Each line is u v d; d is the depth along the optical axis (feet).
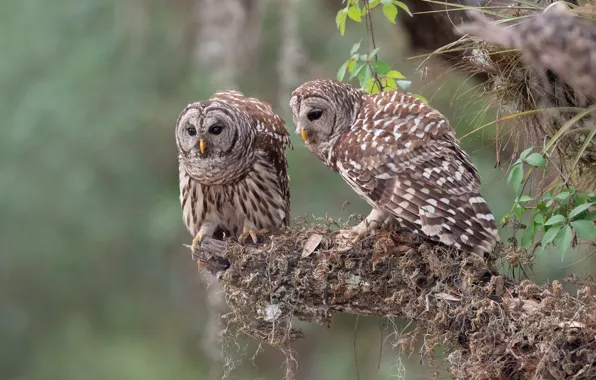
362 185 29.32
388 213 29.55
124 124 71.97
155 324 79.36
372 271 29.40
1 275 84.17
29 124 75.25
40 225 81.97
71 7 77.77
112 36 73.41
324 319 30.25
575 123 28.60
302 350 59.82
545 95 28.86
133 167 75.56
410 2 35.91
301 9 53.62
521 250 28.58
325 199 56.24
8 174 78.89
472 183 28.78
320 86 30.89
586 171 30.19
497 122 30.27
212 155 32.63
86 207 78.33
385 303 29.66
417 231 28.58
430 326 28.68
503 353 27.35
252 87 56.08
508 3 31.09
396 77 34.04
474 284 28.25
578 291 27.27
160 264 78.23
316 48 54.60
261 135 33.78
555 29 25.11
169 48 68.23
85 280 82.94
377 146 29.27
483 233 28.22
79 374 82.64
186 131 32.94
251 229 33.01
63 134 75.66
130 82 71.87
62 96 74.79
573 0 27.99
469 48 30.48
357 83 50.65
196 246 31.89
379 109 30.30
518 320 27.17
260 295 30.42
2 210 80.53
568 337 26.09
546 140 29.84
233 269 30.78
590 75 24.95
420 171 28.78
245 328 30.91
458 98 32.48
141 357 77.92
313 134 30.99
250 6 55.57
